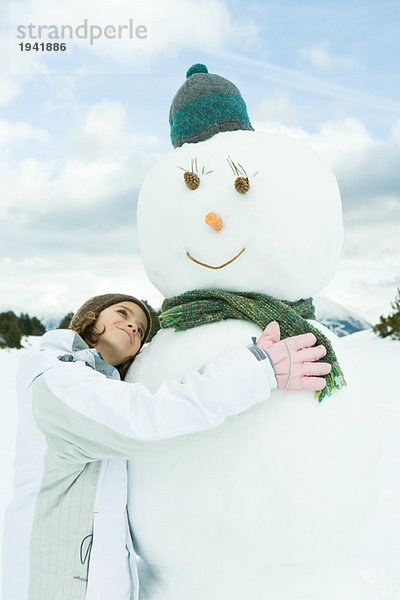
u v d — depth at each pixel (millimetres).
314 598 1832
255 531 1725
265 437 1742
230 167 1976
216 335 1891
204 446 1752
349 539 1896
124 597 1793
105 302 2104
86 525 1704
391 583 2877
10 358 15188
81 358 1832
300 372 1695
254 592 1824
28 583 1723
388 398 7762
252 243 1930
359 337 20281
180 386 1587
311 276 2031
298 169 2016
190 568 1838
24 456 1763
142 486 1808
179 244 2004
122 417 1547
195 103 2191
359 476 1831
